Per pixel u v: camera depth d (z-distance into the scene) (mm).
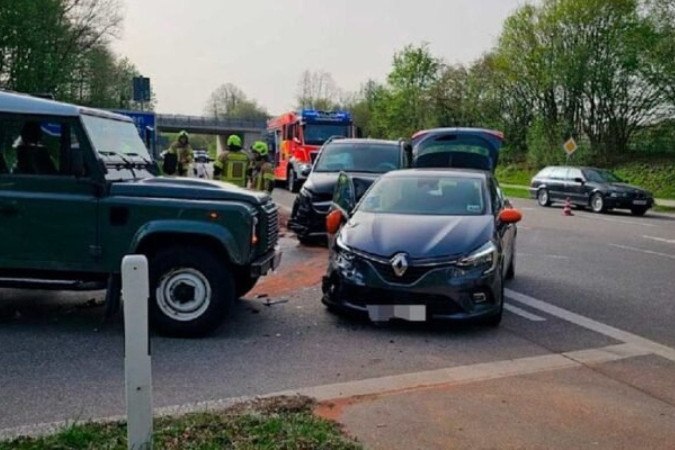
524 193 37812
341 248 7496
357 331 7109
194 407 4801
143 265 3576
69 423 4438
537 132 47875
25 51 42625
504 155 52500
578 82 45000
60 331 6883
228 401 4957
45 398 4988
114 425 4312
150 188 6816
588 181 26828
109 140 7293
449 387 5359
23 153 6770
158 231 6637
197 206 6707
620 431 4547
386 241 7316
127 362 3596
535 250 14164
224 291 6758
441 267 7020
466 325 7480
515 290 9688
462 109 57062
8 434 4262
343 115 27094
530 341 6883
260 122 82500
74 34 47688
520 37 48688
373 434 4375
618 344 6840
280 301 8430
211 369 5766
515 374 5758
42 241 6742
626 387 5488
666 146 42875
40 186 6738
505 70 49906
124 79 54875
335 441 4172
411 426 4527
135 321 3590
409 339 6852
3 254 6754
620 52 43656
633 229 19422
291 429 4305
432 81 64938
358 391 5223
